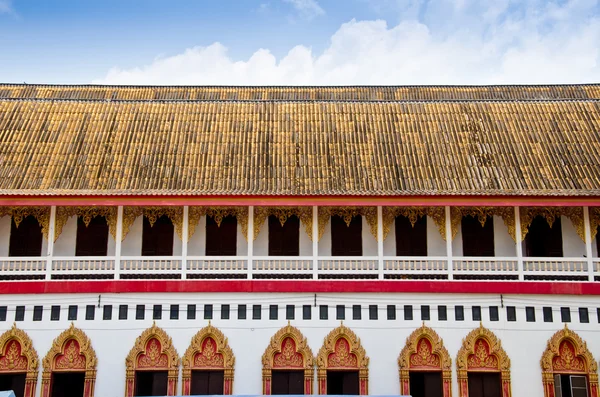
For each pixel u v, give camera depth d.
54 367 27.20
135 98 36.16
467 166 29.62
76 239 29.80
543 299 27.78
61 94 36.06
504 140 31.34
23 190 27.45
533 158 30.02
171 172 29.22
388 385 27.27
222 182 28.59
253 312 27.81
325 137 31.83
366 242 29.92
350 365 27.55
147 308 27.67
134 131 31.97
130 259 27.98
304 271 28.11
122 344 27.39
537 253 29.83
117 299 27.69
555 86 36.78
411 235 30.09
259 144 31.25
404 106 34.38
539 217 30.02
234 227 30.20
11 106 33.59
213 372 27.69
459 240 29.97
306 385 27.23
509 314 27.75
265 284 27.80
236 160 30.09
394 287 27.83
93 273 27.80
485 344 27.72
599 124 32.19
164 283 27.70
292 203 27.64
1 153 29.94
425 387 27.62
